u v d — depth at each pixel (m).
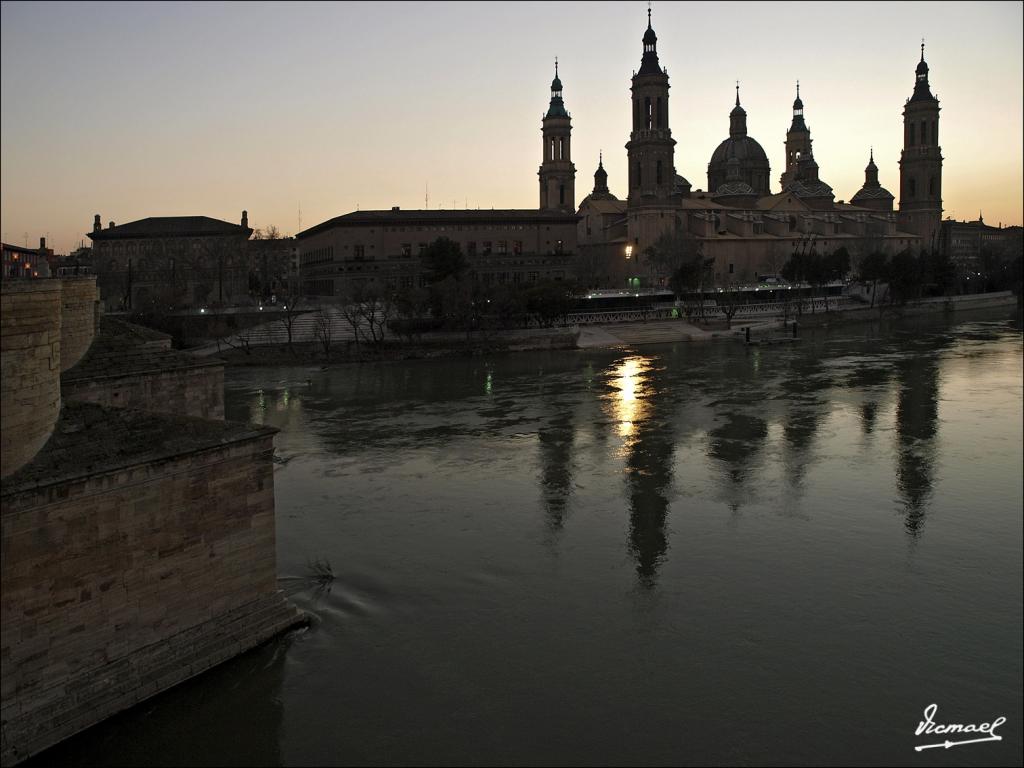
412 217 194.50
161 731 27.89
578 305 165.25
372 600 37.91
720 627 35.56
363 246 191.00
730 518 48.78
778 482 55.59
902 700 30.30
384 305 149.12
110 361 42.44
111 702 27.36
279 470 59.81
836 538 45.41
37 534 25.48
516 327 144.38
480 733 28.50
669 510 50.22
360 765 26.98
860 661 32.84
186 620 30.19
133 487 27.95
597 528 47.25
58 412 27.20
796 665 32.59
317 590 38.75
